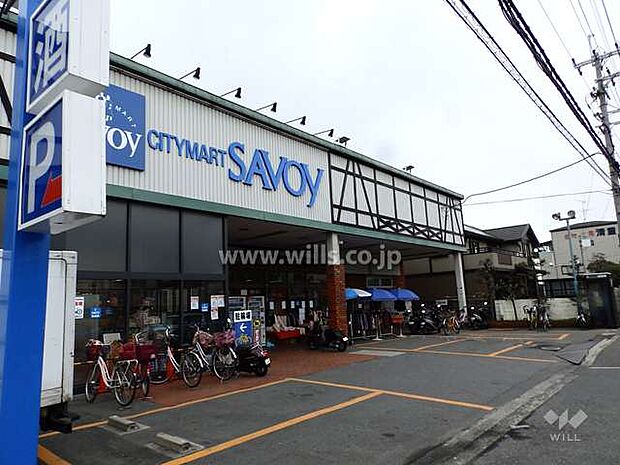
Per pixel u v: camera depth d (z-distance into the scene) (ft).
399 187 56.85
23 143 12.25
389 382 26.48
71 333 15.52
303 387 25.71
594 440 15.40
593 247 146.20
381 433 16.93
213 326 32.50
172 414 20.43
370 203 50.88
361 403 21.52
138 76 29.58
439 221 64.18
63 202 10.14
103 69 11.35
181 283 30.83
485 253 78.43
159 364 28.55
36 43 12.53
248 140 37.11
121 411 21.20
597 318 59.77
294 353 41.57
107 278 26.81
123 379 22.61
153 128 30.12
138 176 28.81
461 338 52.11
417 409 20.24
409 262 85.35
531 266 84.17
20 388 11.18
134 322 28.04
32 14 12.87
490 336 53.62
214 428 18.07
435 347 43.50
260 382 27.63
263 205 37.37
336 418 19.06
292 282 56.08
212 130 34.19
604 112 53.01
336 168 46.88
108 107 27.73
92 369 23.56
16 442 10.97
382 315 57.98
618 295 67.05
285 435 16.96
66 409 15.39
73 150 10.49
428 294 82.48
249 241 50.21
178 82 31.55
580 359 32.89
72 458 15.11
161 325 29.40
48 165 10.98
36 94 12.12
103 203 10.77
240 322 36.14
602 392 22.33
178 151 31.42
